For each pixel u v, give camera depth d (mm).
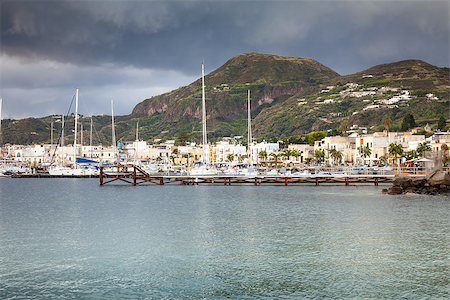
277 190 144500
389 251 59094
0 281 48688
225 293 45375
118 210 101375
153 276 50312
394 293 44938
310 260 55594
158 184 168750
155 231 74188
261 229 74688
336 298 43938
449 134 191250
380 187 149500
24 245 64375
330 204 105000
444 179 124312
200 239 67500
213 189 153625
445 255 56969
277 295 44781
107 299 44062
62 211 101000
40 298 44281
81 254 59125
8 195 143750
